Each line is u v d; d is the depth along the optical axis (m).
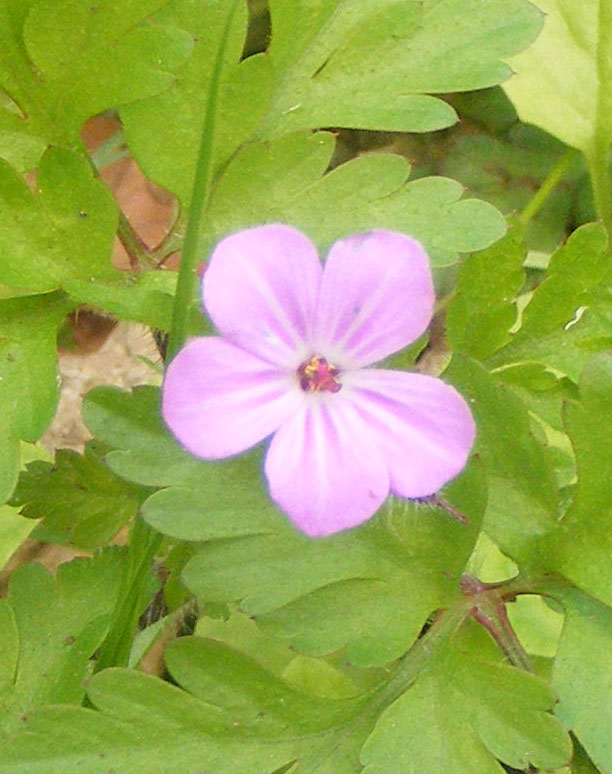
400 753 0.08
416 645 0.09
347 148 0.15
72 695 0.09
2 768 0.08
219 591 0.08
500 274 0.09
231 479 0.08
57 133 0.09
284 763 0.08
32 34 0.09
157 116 0.09
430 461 0.08
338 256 0.08
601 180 0.12
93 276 0.09
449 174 0.15
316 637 0.08
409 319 0.08
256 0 0.14
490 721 0.08
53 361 0.09
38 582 0.09
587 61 0.12
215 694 0.08
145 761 0.08
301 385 0.08
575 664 0.09
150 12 0.09
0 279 0.09
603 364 0.08
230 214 0.09
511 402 0.09
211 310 0.08
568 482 0.10
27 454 0.12
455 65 0.09
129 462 0.08
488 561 0.11
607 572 0.09
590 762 0.09
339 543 0.08
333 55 0.09
